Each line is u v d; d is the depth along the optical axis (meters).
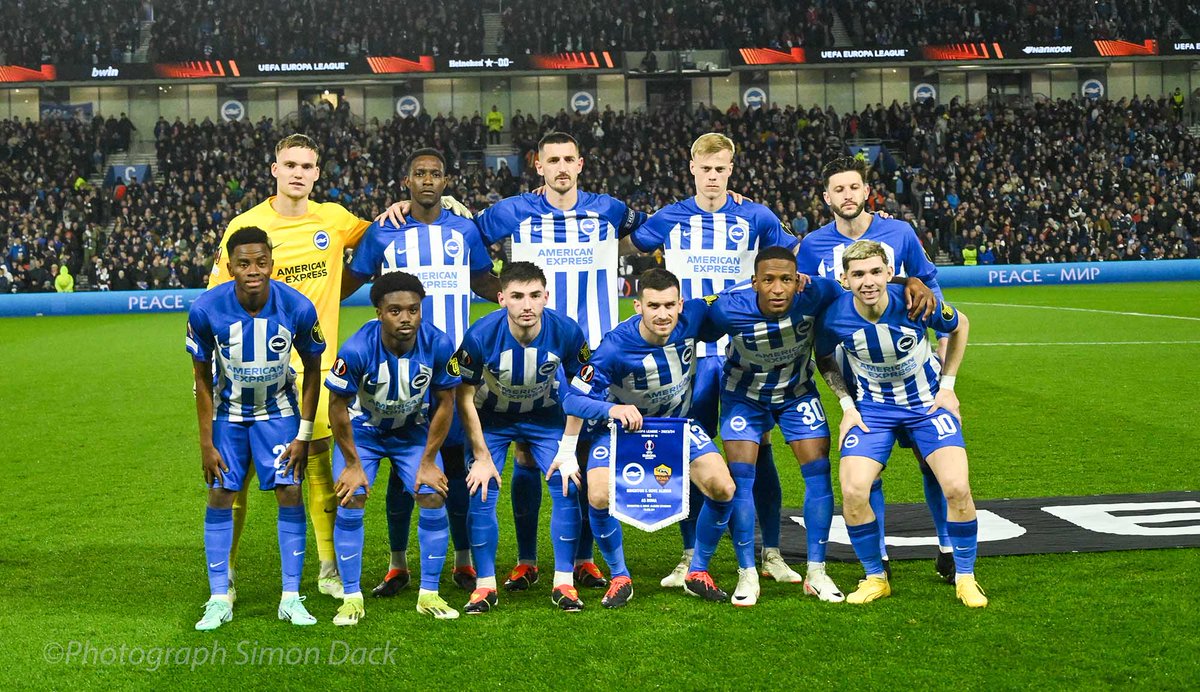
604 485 4.47
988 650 3.77
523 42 34.00
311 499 4.85
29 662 3.84
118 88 34.28
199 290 25.56
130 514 6.22
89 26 33.97
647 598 4.57
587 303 5.63
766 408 4.77
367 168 29.94
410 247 5.27
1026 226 28.47
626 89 35.81
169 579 4.91
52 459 7.96
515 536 5.72
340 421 4.34
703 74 33.59
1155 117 33.22
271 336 4.29
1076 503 5.95
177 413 10.09
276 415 4.43
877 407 4.61
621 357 4.55
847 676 3.56
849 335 4.51
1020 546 5.09
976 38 34.44
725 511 4.45
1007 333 15.88
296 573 4.36
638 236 5.88
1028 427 8.51
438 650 3.92
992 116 33.38
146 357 14.94
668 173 29.67
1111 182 29.94
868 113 33.16
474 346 4.53
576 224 5.57
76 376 12.90
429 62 32.91
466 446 4.79
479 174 30.12
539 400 4.73
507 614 4.38
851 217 5.10
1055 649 3.76
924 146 32.09
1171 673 3.52
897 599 4.42
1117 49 33.81
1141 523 5.45
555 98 35.69
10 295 24.58
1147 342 14.39
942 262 28.67
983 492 6.33
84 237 27.31
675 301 4.34
